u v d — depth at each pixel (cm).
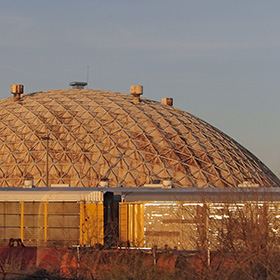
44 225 9994
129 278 6838
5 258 7950
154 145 19812
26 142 19588
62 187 11888
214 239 7281
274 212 7525
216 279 6575
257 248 6725
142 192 10225
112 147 19425
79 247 7544
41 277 7150
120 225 9862
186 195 9725
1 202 10425
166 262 7100
